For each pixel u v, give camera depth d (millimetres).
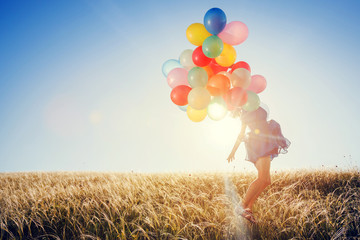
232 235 2814
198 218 3123
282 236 2730
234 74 3406
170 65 4051
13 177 7531
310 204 3402
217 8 3463
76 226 3068
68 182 6367
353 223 2928
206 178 5590
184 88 3518
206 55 3334
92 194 4266
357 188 4098
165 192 4227
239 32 3480
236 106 3377
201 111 3666
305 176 5293
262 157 3352
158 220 3100
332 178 4961
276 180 5070
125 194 4207
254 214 3363
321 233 2639
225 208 3566
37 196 4113
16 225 3094
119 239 2664
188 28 3609
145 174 6758
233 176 5863
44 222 3209
